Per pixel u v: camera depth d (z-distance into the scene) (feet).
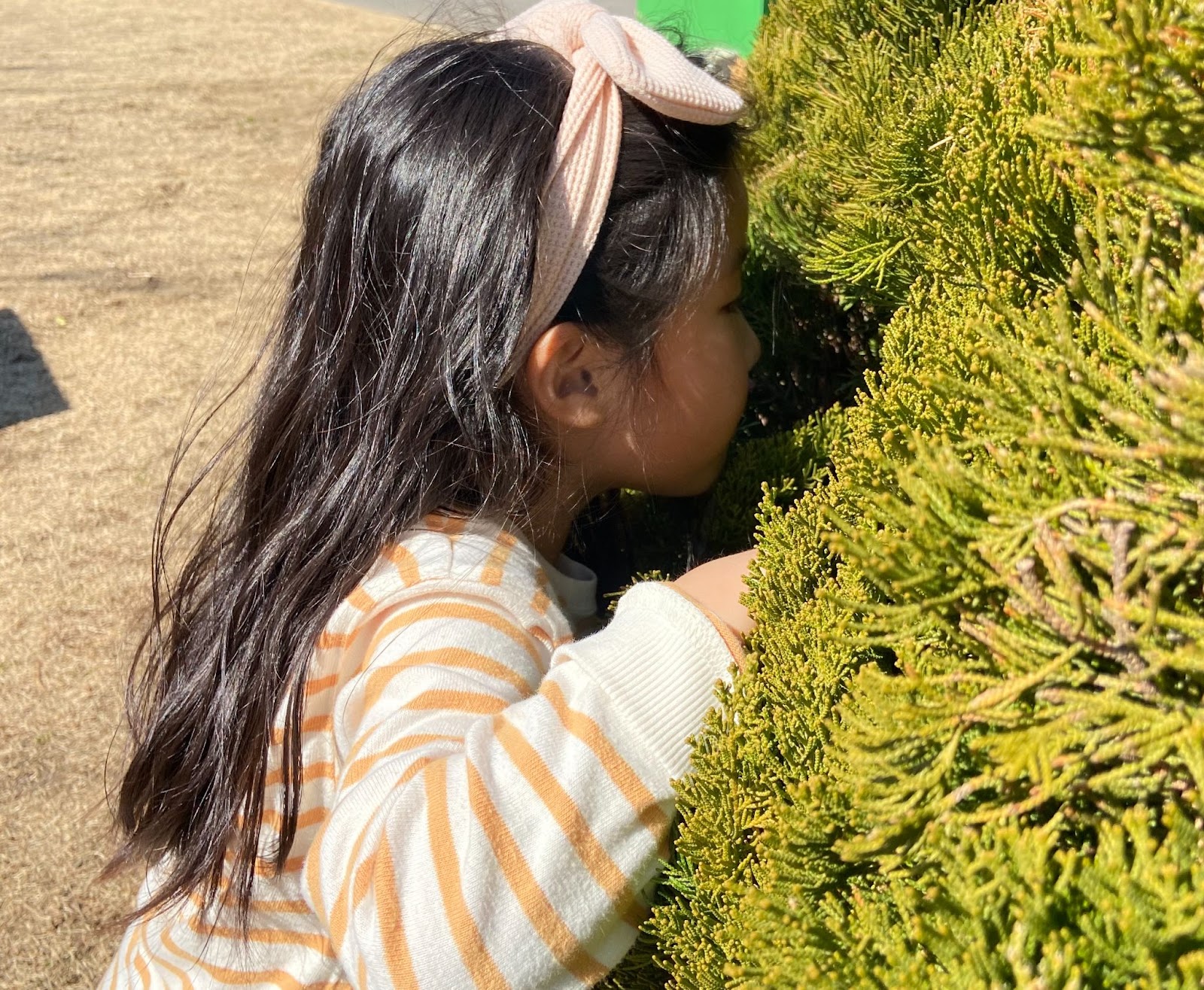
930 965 1.48
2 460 11.23
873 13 3.76
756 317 3.97
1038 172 2.30
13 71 23.67
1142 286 1.59
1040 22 2.76
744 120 3.70
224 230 16.16
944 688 1.62
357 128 3.26
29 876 6.79
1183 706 1.43
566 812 2.27
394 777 2.47
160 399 12.19
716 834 2.06
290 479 3.35
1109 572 1.51
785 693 2.11
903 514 1.65
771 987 1.65
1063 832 1.57
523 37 3.41
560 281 3.00
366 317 3.19
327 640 2.99
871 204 3.31
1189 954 1.26
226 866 3.21
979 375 1.92
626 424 3.19
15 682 8.28
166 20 27.81
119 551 9.78
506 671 2.70
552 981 2.26
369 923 2.30
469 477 3.10
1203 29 1.52
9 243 15.92
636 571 3.85
